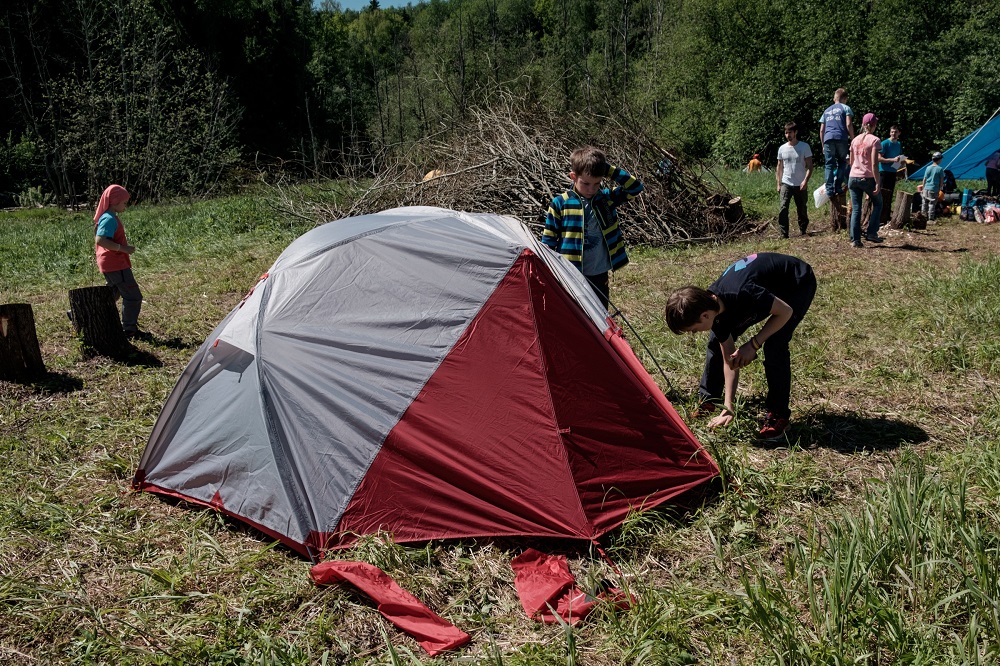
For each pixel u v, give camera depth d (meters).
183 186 25.50
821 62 29.02
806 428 4.71
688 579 3.38
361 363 4.00
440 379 3.91
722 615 3.06
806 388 5.34
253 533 3.87
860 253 9.74
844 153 11.47
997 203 12.81
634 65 41.66
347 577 3.31
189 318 8.02
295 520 3.70
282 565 3.60
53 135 27.92
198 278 9.95
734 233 11.91
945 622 2.92
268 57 45.75
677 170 12.16
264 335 4.15
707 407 4.96
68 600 3.32
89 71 27.16
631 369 4.11
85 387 5.97
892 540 3.23
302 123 46.97
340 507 3.73
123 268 7.09
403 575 3.44
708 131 34.22
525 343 3.93
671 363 5.83
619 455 3.86
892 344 6.09
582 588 3.29
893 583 3.13
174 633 3.12
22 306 5.96
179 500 4.20
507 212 11.34
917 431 4.68
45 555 3.69
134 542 3.79
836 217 11.64
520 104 12.92
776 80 30.52
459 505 3.74
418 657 2.96
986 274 7.68
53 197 27.03
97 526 3.94
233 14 44.72
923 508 3.41
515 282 4.02
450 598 3.34
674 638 2.96
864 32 28.95
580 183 5.02
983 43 25.83
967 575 2.95
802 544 3.40
